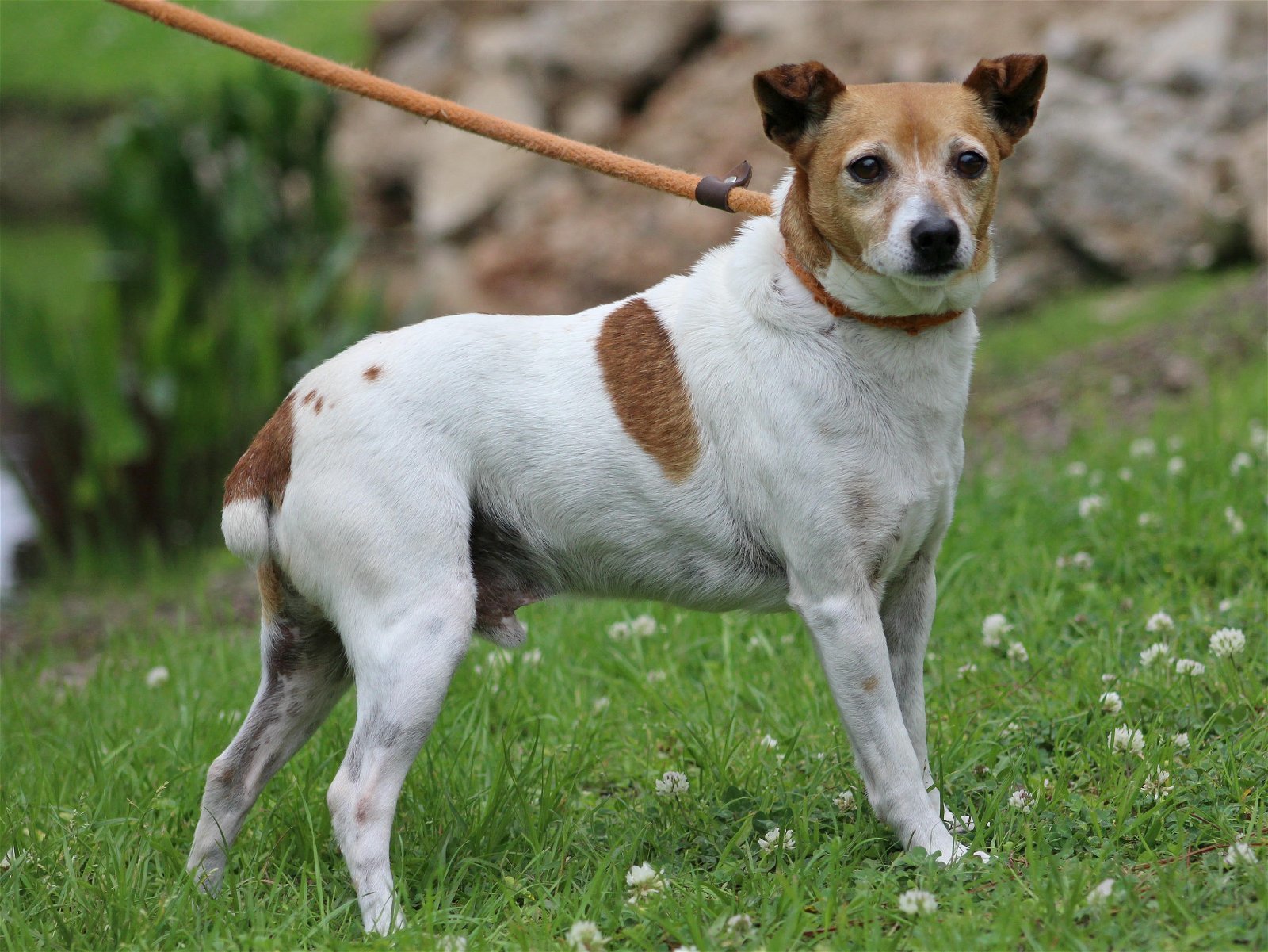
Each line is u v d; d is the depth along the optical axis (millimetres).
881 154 4199
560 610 7090
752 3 17500
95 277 13141
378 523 4262
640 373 4473
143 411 13133
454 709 5906
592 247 16250
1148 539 6570
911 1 15602
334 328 13023
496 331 4555
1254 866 3777
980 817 4523
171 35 31922
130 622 9109
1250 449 7465
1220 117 13297
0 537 11781
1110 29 14008
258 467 4508
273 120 13930
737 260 4520
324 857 4828
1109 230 13422
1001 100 4441
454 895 4375
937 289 4219
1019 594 6426
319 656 4664
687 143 16516
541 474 4453
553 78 19750
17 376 11586
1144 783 4484
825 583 4324
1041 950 3529
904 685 4648
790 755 5246
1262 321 10594
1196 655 5504
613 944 3977
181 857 4652
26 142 27906
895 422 4312
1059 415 10133
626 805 4938
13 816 4980
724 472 4418
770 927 3840
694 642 6465
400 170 21484
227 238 13258
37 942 4129
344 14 30922
